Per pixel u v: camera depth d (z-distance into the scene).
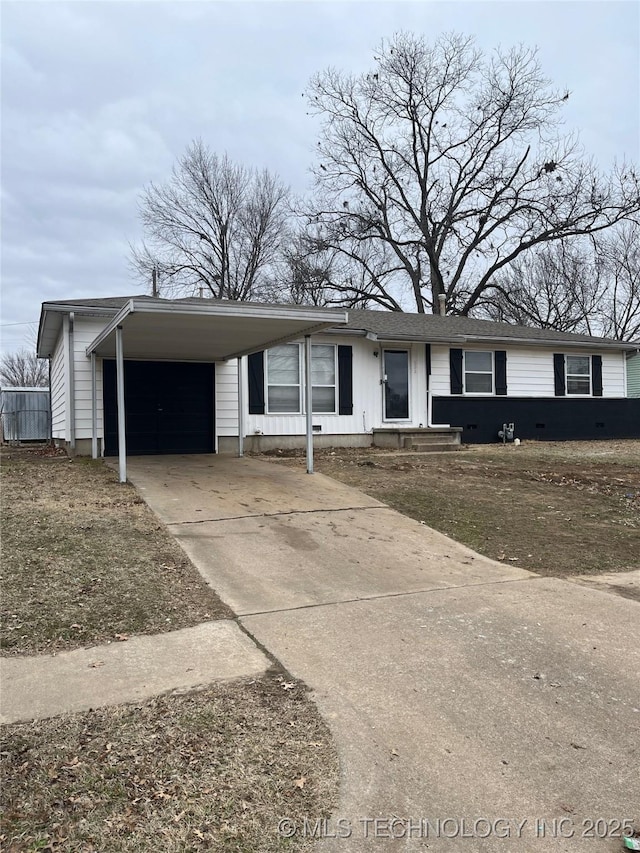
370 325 15.80
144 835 2.38
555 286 34.12
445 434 15.39
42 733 3.05
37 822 2.43
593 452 14.05
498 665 3.90
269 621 4.58
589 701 3.47
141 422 12.75
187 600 4.94
